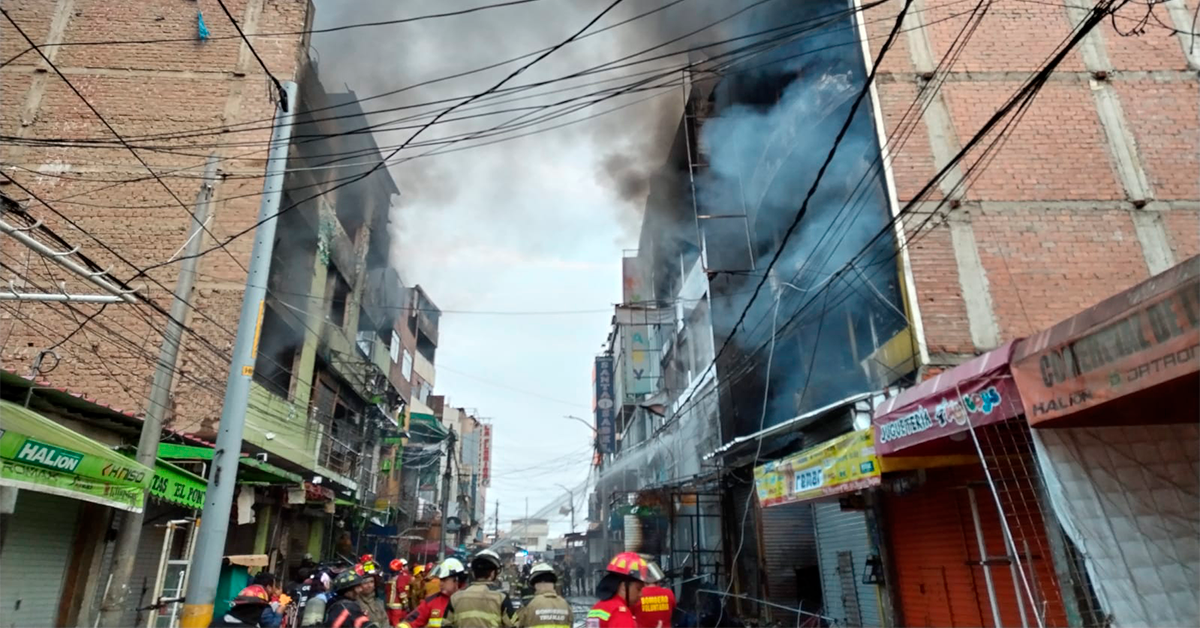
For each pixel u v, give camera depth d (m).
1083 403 4.50
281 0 17.69
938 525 7.81
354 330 20.89
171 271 14.81
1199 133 10.27
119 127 15.97
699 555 16.09
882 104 10.67
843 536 10.47
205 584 6.68
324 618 5.47
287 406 15.49
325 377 18.69
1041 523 6.25
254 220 15.41
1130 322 4.18
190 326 14.40
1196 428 5.32
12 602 7.82
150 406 8.19
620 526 26.27
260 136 16.20
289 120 8.61
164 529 11.05
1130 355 4.16
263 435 14.09
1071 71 10.75
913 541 8.36
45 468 6.22
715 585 14.78
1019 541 6.41
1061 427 5.16
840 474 7.62
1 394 7.87
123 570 7.60
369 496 22.31
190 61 16.83
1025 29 11.13
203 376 14.06
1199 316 3.72
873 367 10.85
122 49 16.75
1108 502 4.95
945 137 10.38
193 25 17.19
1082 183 9.96
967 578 7.21
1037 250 9.58
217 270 14.99
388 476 25.77
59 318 13.79
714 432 16.22
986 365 5.47
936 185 10.02
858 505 9.25
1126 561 4.79
